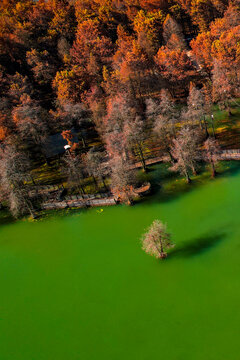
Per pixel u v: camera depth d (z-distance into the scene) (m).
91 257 60.38
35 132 88.25
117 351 43.75
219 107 92.81
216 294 47.59
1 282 59.97
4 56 129.00
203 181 71.88
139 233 62.88
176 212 65.56
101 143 95.94
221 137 84.12
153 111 85.62
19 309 53.81
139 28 132.12
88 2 163.25
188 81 106.19
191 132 77.06
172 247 56.56
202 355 40.66
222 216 61.50
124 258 58.22
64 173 87.12
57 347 46.34
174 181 74.75
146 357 42.09
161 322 45.91
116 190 70.06
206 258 53.41
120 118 85.81
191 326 44.28
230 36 100.19
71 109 96.06
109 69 115.88
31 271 60.84
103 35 139.25
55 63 129.00
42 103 116.88
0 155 81.56
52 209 76.81
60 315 50.94
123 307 49.50
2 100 105.31
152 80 106.19
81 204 74.88
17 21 149.25
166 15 143.88
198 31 144.25
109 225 67.06
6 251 67.31
